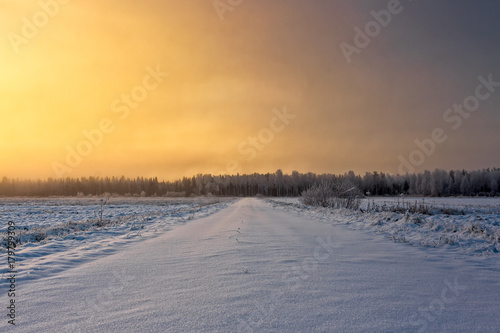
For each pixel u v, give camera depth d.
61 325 4.09
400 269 7.14
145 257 8.80
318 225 17.41
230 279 6.36
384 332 3.79
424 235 12.28
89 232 14.60
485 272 6.86
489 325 4.02
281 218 22.98
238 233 14.14
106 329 3.94
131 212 36.34
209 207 44.22
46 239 12.37
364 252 9.27
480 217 21.42
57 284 6.09
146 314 4.45
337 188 34.09
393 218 18.16
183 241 11.94
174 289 5.69
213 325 4.02
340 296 5.20
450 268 7.24
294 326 3.97
